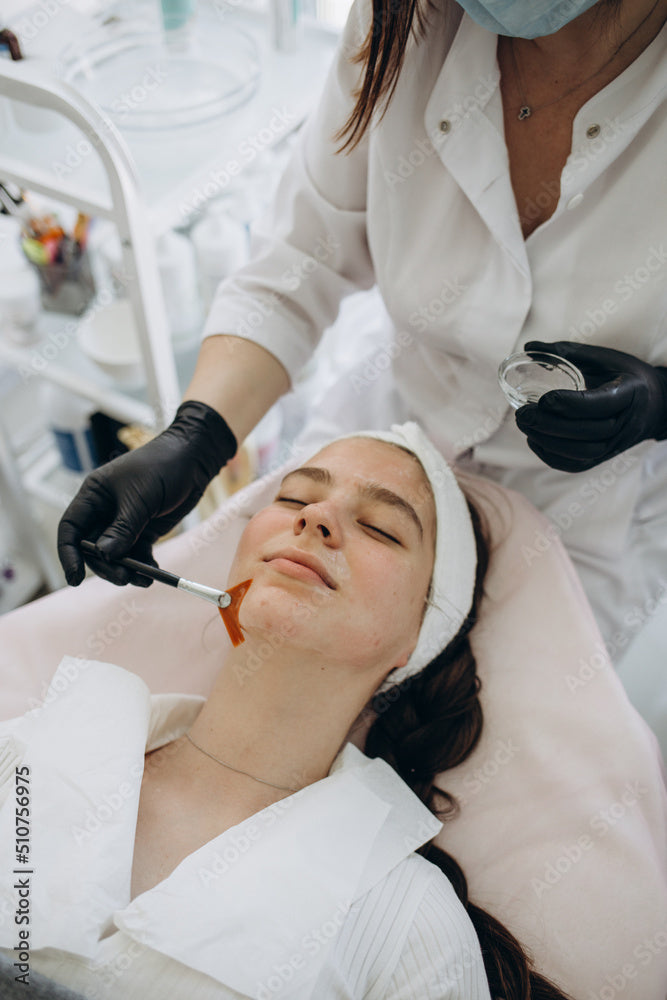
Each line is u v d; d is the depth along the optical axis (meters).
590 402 0.78
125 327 1.36
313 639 0.83
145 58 1.23
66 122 1.12
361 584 0.85
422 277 0.94
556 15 0.68
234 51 1.26
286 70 1.28
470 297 0.92
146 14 1.28
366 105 0.83
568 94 0.80
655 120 0.76
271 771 0.89
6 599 1.76
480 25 0.75
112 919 0.75
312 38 1.35
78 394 1.36
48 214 1.29
